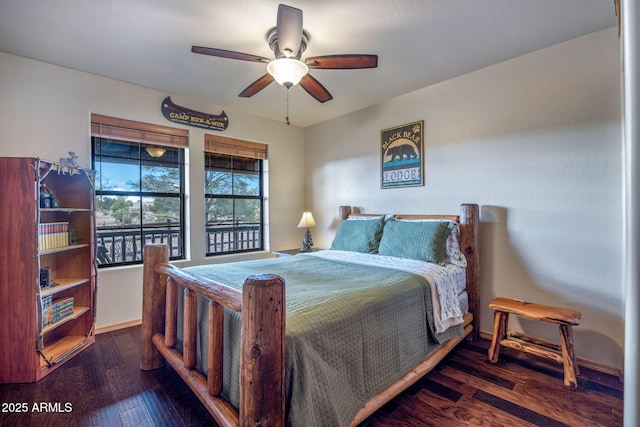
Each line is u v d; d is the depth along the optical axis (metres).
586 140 2.14
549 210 2.30
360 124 3.67
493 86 2.57
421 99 3.06
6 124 2.33
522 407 1.72
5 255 1.97
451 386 1.92
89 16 1.87
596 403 1.75
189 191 3.35
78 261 2.53
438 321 2.02
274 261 2.66
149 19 1.91
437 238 2.54
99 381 1.98
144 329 2.11
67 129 2.58
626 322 0.55
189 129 3.33
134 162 3.09
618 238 2.03
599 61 2.09
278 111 3.74
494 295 2.59
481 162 2.65
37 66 2.45
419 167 3.09
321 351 1.31
